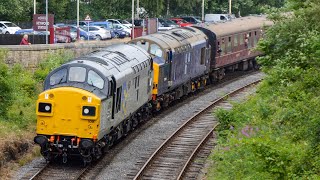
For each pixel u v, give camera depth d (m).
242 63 110.75
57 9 156.00
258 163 37.75
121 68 56.81
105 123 51.69
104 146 53.88
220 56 97.44
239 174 41.69
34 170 49.75
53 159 52.53
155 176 48.88
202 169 50.38
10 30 129.38
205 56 91.25
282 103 46.22
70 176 48.72
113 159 53.50
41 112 50.34
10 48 78.88
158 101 73.06
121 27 145.25
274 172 35.00
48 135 50.47
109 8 168.38
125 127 60.28
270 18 58.72
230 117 58.88
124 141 59.88
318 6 54.31
